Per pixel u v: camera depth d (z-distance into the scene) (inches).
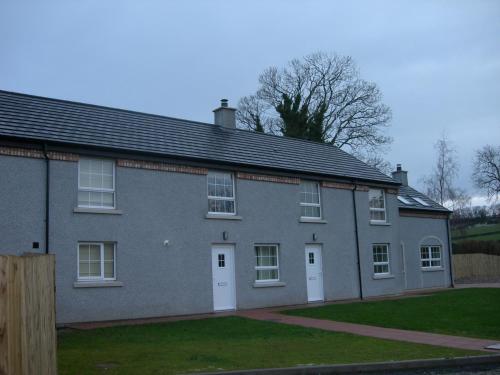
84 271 676.7
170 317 725.9
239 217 826.8
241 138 944.3
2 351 255.3
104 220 691.4
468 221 2426.2
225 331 597.9
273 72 2042.3
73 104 788.6
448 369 442.6
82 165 691.4
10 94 738.2
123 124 791.7
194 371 390.3
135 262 711.1
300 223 914.7
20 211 627.8
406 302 880.9
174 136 825.5
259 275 856.3
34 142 643.5
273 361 434.6
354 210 1007.6
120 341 526.0
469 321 678.5
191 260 765.9
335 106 1930.4
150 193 737.6
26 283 281.9
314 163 983.0
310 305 869.8
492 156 2101.4
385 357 461.4
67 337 550.6
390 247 1072.2
